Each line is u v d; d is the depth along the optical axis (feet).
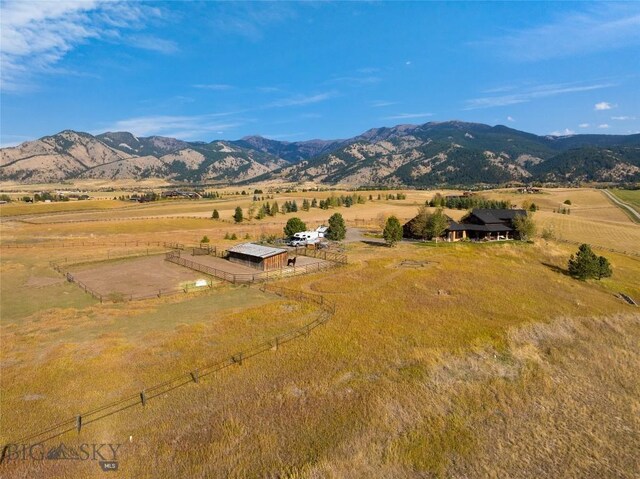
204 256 239.50
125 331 122.11
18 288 170.81
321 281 177.78
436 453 73.87
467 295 160.45
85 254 244.42
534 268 213.66
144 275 192.65
